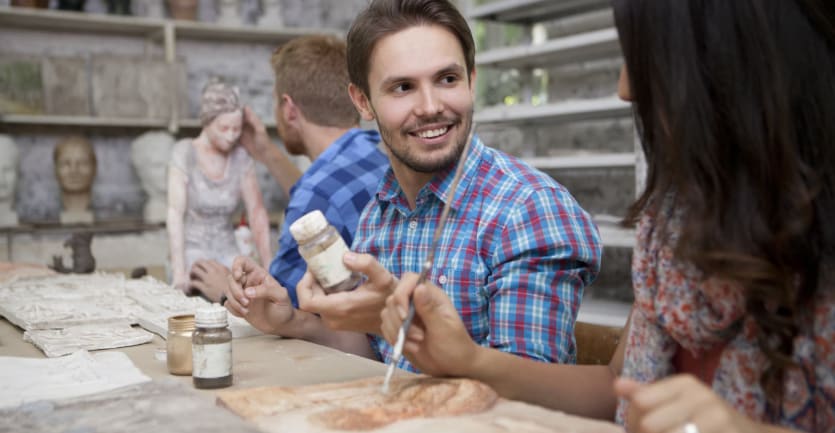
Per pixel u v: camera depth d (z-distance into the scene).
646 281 0.99
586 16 3.68
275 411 0.92
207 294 2.28
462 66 1.33
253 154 3.27
